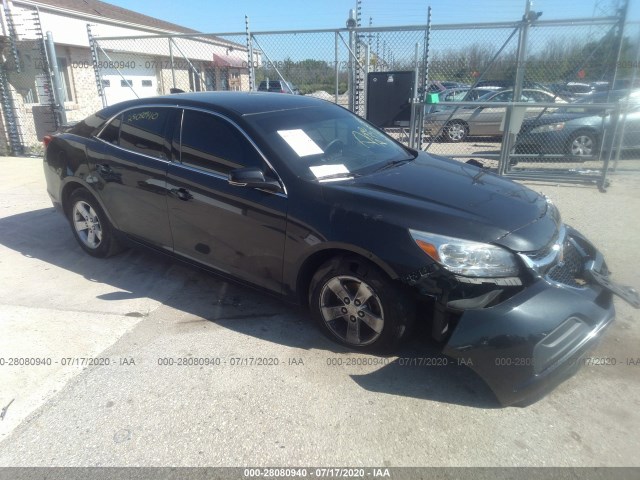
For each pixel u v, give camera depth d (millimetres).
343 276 3080
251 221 3387
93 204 4641
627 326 3559
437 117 11938
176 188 3793
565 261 3107
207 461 2395
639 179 8031
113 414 2727
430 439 2516
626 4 7543
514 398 2604
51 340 3465
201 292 4184
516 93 8281
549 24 7691
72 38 13211
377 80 8695
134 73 15711
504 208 3043
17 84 11023
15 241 5512
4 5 10273
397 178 3424
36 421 2688
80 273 4617
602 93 10039
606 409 2715
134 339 3467
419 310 2998
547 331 2570
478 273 2676
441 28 8047
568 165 9289
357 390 2885
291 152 3414
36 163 10164
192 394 2875
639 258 4754
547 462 2361
